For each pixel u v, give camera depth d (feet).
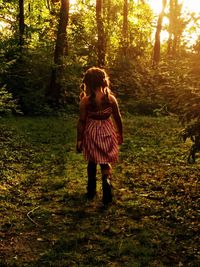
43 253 15.43
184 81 22.53
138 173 27.55
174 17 25.95
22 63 66.39
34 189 23.53
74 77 68.64
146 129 50.21
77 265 14.55
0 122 50.80
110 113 21.31
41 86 67.36
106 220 18.89
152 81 78.89
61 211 19.98
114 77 85.92
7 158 30.30
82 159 31.60
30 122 53.16
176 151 35.09
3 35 79.10
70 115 64.23
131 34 124.36
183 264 14.79
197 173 27.37
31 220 18.74
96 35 85.81
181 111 22.57
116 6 122.72
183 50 23.49
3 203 20.68
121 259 15.12
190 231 17.63
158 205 21.03
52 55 69.72
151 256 15.40
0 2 96.22
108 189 20.75
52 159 31.45
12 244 16.29
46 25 91.71
